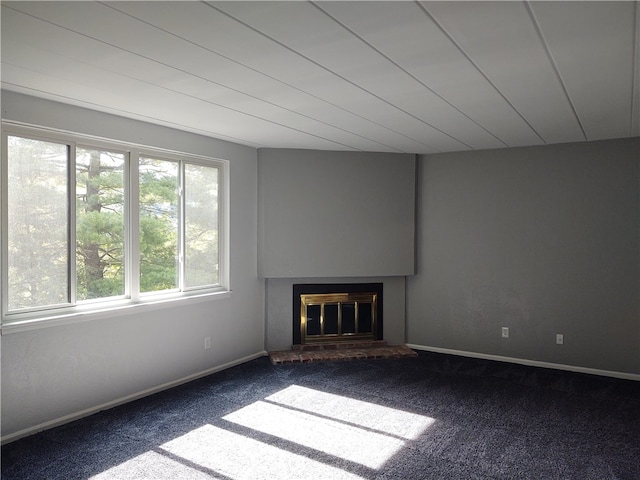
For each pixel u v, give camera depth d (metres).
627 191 4.71
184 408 3.84
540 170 5.11
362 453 3.09
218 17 2.01
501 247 5.32
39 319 3.32
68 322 3.49
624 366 4.75
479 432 3.42
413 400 4.06
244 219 5.18
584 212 4.90
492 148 5.30
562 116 3.78
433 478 2.79
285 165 5.33
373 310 5.78
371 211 5.57
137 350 4.05
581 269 4.93
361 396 4.15
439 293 5.68
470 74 2.75
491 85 2.96
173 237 4.48
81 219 3.71
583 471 2.88
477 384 4.50
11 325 3.16
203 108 3.55
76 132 3.52
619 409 3.88
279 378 4.64
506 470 2.89
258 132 4.44
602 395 4.21
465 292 5.52
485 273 5.41
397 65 2.60
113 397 3.86
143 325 4.10
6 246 3.23
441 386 4.43
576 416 3.72
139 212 4.15
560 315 5.03
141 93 3.16
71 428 3.43
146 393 4.11
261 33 2.18
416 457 3.04
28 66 2.63
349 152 5.51
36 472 2.81
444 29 2.14
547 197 5.08
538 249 5.14
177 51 2.40
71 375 3.55
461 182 5.52
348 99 3.29
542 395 4.20
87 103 3.43
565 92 3.11
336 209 5.48
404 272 5.68
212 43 2.30
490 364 5.18
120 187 4.00
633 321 4.71
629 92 3.11
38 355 3.35
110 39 2.26
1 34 2.19
